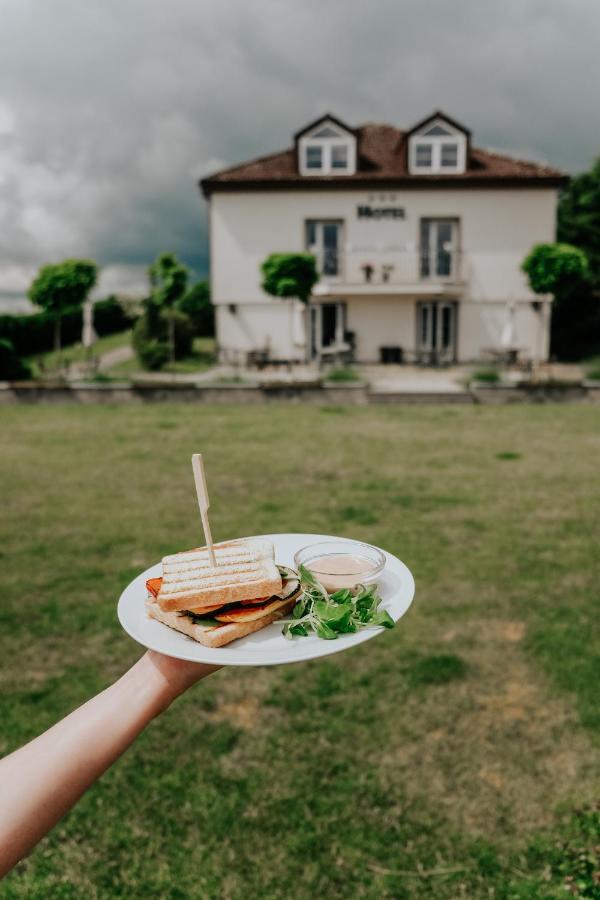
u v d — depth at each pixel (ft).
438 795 9.91
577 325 111.34
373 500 25.99
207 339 139.13
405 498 26.23
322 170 92.27
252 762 10.69
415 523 22.88
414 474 30.53
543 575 18.03
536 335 92.38
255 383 64.75
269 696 12.53
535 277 71.36
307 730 11.50
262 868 8.68
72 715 3.19
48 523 23.30
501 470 31.22
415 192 90.17
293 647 4.14
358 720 11.75
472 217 90.48
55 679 13.07
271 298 92.53
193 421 48.08
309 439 40.22
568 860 8.52
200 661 3.68
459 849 8.89
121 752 3.10
